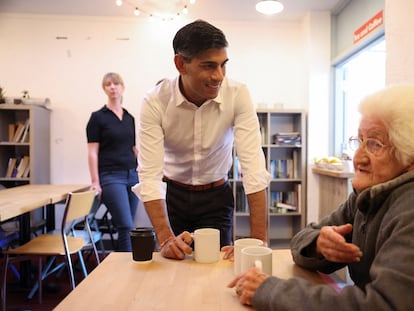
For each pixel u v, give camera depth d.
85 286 0.96
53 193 2.96
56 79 4.30
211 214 1.75
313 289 0.76
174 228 1.77
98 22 4.30
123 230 3.28
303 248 1.08
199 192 1.74
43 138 4.12
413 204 0.75
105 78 3.51
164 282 0.99
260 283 0.83
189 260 1.19
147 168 1.48
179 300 0.87
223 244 1.76
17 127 4.07
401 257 0.67
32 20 4.27
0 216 2.01
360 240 0.93
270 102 4.43
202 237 1.15
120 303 0.85
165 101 1.51
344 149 4.07
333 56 4.17
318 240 0.99
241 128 1.54
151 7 3.99
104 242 4.26
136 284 0.97
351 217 1.10
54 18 4.27
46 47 4.28
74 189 3.30
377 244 0.81
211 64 1.22
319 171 3.79
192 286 0.96
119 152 3.42
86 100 4.30
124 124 3.48
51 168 4.31
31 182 3.88
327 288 0.76
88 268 3.50
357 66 3.89
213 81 1.25
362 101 0.91
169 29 4.32
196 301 0.87
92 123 3.43
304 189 4.16
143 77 4.33
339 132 4.16
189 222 1.78
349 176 3.17
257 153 1.51
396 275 0.66
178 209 1.76
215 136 1.59
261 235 1.43
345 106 4.14
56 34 4.29
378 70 3.51
